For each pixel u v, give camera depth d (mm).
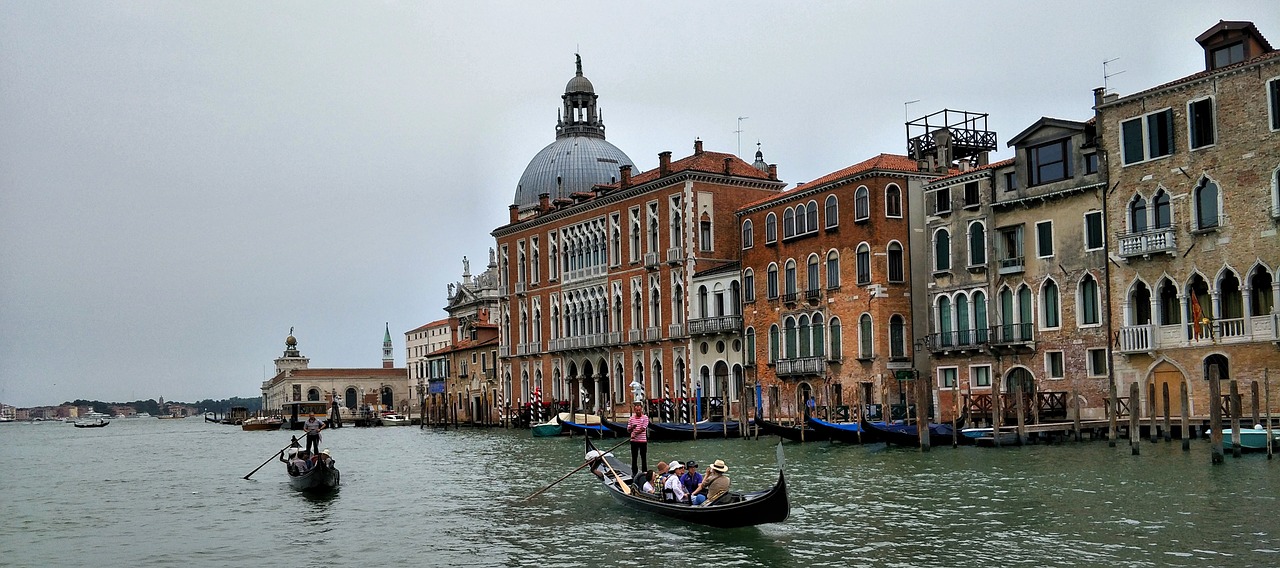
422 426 93688
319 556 21344
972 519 22547
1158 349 40000
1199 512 22281
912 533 21281
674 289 66000
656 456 40500
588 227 74312
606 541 21672
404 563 20359
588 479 33531
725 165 65750
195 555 21938
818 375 54562
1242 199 37812
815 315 55406
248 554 21828
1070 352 43250
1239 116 37906
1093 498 24531
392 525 24906
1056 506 23719
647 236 68250
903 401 50469
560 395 77562
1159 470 28703
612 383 71500
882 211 52062
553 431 63688
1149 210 40531
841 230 53719
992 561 18703
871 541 20656
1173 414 39781
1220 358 38500
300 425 115938
